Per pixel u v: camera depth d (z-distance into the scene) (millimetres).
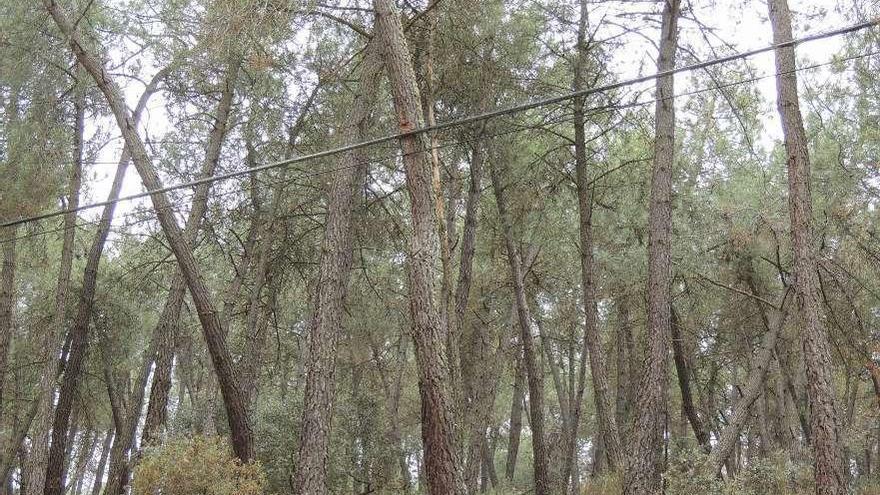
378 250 18516
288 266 19812
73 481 28641
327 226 12641
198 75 15164
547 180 16031
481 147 15773
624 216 16562
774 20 11219
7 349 17266
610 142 16484
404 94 10586
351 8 13031
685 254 15438
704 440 16625
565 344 26078
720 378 24266
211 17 12055
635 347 21078
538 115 15039
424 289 10016
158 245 18859
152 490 10719
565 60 15352
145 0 16094
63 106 15977
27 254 19312
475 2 13906
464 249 15375
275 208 17453
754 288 16734
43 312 21750
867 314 16312
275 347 26031
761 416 20266
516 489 23000
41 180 15219
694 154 17203
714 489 11695
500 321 23047
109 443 28781
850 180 15375
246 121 17531
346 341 23828
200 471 10867
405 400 30375
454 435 9656
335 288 12312
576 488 17156
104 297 20953
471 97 14961
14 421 22156
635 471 11086
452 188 15281
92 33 15711
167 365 14438
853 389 20641
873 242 15352
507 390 30984
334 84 16047
